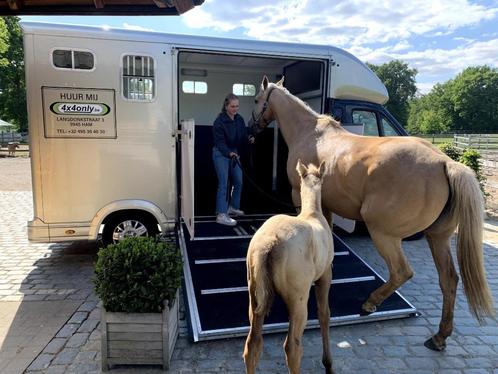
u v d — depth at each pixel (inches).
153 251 116.6
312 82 244.2
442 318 129.5
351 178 135.8
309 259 96.8
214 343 129.1
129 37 184.2
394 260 131.0
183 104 282.2
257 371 115.9
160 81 189.3
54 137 181.2
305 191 116.6
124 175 190.7
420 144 129.1
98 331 137.6
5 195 422.9
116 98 185.2
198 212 240.4
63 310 153.7
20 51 1428.4
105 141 186.7
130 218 197.9
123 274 111.9
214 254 174.4
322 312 113.3
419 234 260.7
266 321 134.2
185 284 152.9
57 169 183.3
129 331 114.0
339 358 123.3
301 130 172.2
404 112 2701.8
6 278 186.4
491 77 2659.9
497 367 121.3
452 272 130.6
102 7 144.4
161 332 114.2
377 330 140.4
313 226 103.7
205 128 280.1
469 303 118.8
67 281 183.3
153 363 115.6
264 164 291.1
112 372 114.5
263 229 99.0
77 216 188.1
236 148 214.1
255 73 292.2
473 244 116.0
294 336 95.5
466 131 2719.0
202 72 281.3
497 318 151.2
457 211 119.1
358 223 257.6
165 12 147.3
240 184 218.8
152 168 193.5
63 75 178.7
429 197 120.4
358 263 176.7
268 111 193.2
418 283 186.7
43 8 147.3
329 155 147.8
